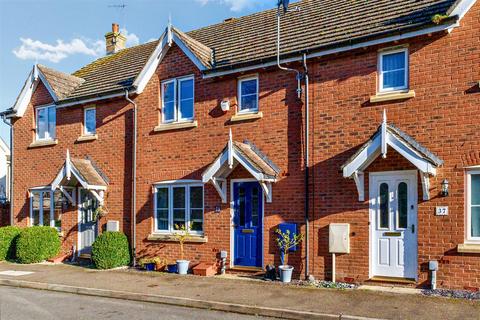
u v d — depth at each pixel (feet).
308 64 39.29
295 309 28.63
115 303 32.91
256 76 42.24
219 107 43.83
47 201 56.54
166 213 46.78
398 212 34.96
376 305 29.25
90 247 52.26
